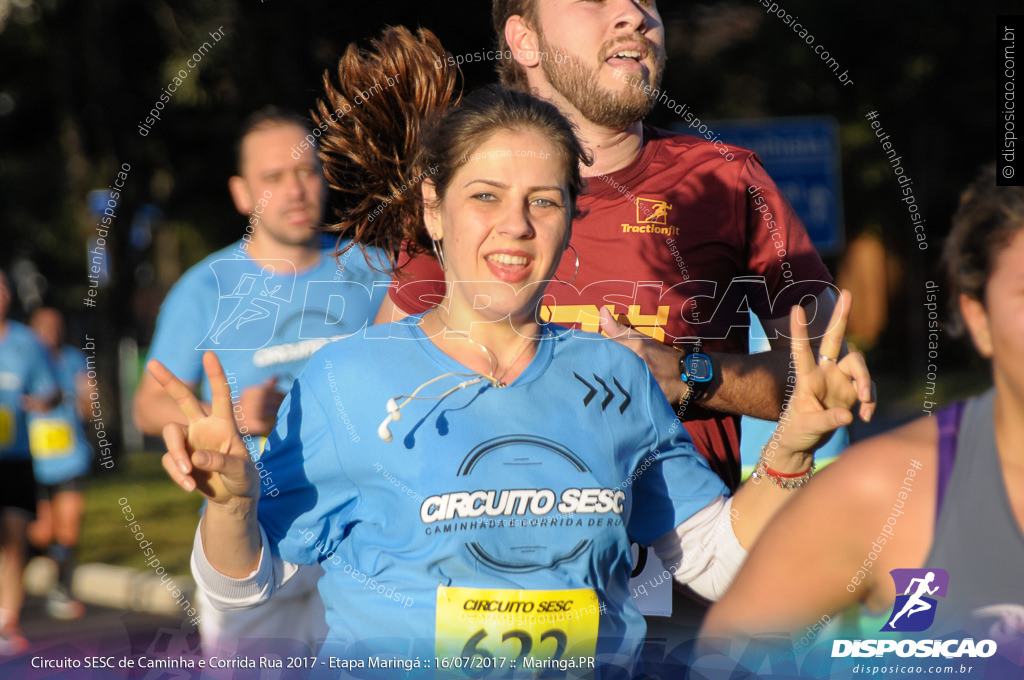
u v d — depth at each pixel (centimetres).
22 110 2453
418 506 379
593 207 518
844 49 1919
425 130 423
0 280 1227
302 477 395
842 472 343
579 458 389
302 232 613
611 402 403
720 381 496
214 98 1697
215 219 2478
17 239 2889
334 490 396
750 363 510
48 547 1217
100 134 1966
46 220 2848
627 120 515
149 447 2403
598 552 388
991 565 335
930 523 338
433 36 545
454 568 377
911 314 2405
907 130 2083
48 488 1252
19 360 1210
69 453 1261
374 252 553
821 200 1150
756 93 1995
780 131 1149
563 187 392
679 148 536
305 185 613
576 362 405
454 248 393
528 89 552
